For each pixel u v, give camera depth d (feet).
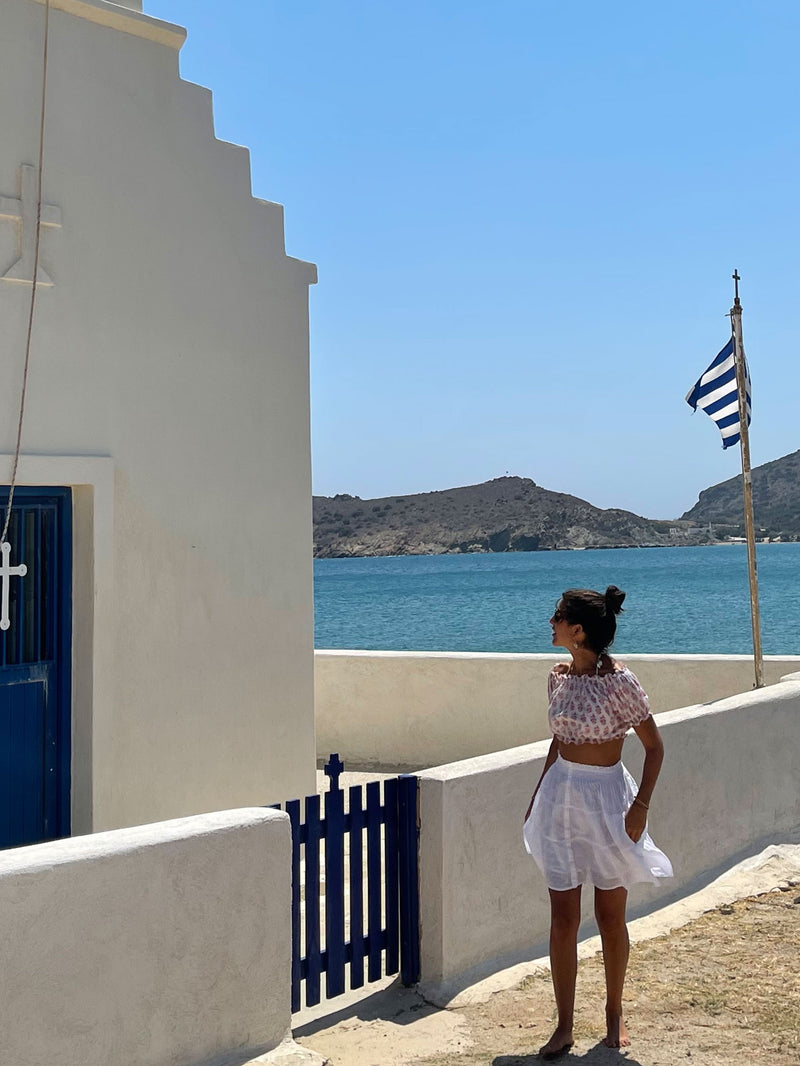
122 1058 13.39
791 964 18.78
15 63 20.56
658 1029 16.29
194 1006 14.23
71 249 21.29
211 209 24.07
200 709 23.61
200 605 23.66
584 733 15.60
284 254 25.79
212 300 24.04
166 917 13.92
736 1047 15.67
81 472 21.16
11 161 20.48
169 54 23.27
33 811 21.02
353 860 17.25
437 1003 17.16
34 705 21.09
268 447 25.29
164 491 22.91
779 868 23.90
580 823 15.58
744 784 24.58
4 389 20.18
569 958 15.52
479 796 18.30
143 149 22.70
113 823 21.72
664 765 22.21
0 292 20.24
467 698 37.70
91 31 21.80
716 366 30.66
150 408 22.68
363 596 341.82
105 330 21.86
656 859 15.78
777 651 152.25
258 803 24.91
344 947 17.07
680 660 37.24
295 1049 15.15
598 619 15.76
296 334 26.04
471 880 18.07
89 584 21.39
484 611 261.44
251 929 14.96
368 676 38.78
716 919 21.09
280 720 25.52
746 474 29.55
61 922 12.82
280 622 25.55
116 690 21.86
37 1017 12.57
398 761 38.42
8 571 20.57
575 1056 15.38
